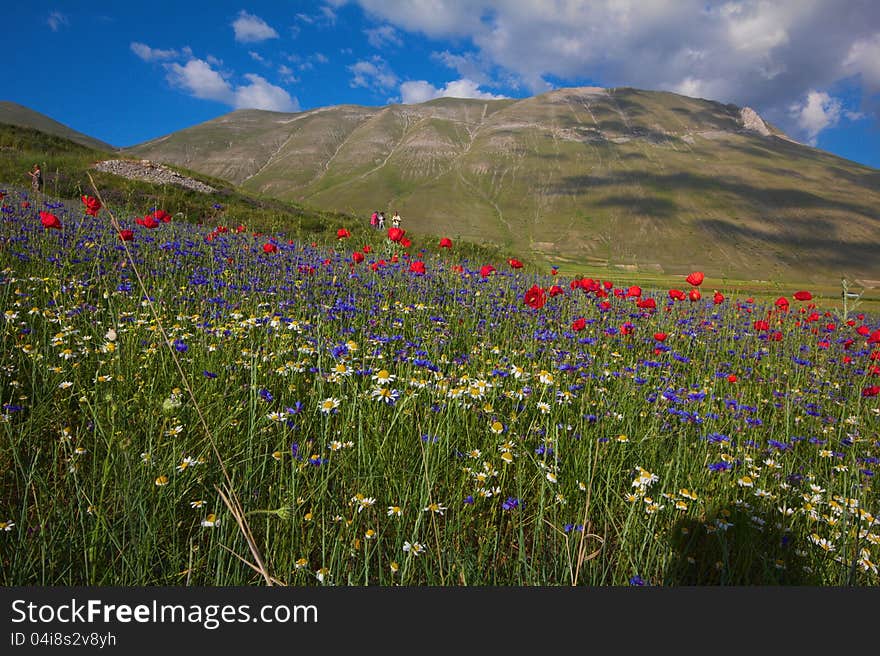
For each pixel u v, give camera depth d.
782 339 7.57
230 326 4.34
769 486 3.19
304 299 6.14
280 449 2.75
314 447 2.86
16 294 4.40
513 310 6.97
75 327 3.93
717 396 4.86
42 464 2.51
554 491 2.86
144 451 2.42
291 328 4.35
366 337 4.71
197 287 6.12
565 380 4.19
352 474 2.71
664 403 3.97
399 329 5.48
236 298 5.88
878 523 2.80
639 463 3.20
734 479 3.15
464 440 3.23
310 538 2.32
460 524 2.59
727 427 3.89
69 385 2.92
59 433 2.70
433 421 3.19
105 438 2.35
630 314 7.93
